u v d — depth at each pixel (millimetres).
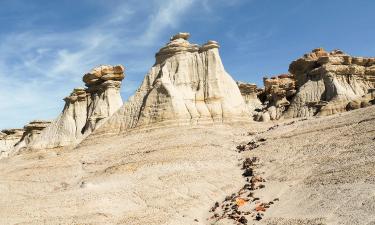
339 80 97688
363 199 41062
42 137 105688
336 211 40844
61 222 43281
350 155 51688
